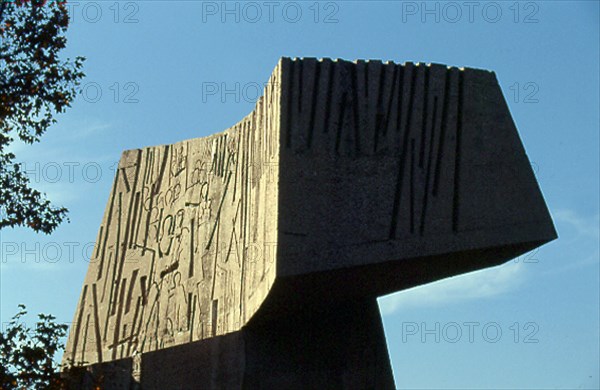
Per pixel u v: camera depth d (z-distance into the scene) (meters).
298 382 17.38
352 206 15.54
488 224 15.75
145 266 22.61
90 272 24.34
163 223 22.47
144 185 23.67
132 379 17.52
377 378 17.75
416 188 15.79
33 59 14.62
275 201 15.45
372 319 18.08
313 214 15.36
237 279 18.31
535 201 16.00
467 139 16.16
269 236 15.74
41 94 14.55
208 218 20.56
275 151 15.82
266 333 17.56
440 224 15.66
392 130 16.03
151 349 21.39
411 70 16.39
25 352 14.31
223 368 17.50
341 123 15.95
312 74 16.09
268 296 15.93
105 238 24.25
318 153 15.68
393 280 16.50
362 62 16.31
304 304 17.08
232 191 19.52
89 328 23.70
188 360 17.75
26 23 14.62
